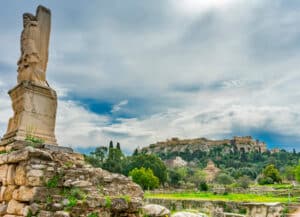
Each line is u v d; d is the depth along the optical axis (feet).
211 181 401.70
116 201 35.22
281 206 66.69
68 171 38.40
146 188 246.88
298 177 275.18
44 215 33.27
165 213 35.81
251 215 70.69
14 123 47.09
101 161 256.73
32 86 47.29
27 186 35.29
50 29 52.42
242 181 306.35
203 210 114.11
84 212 33.78
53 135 48.06
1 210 37.52
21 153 36.78
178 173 337.11
